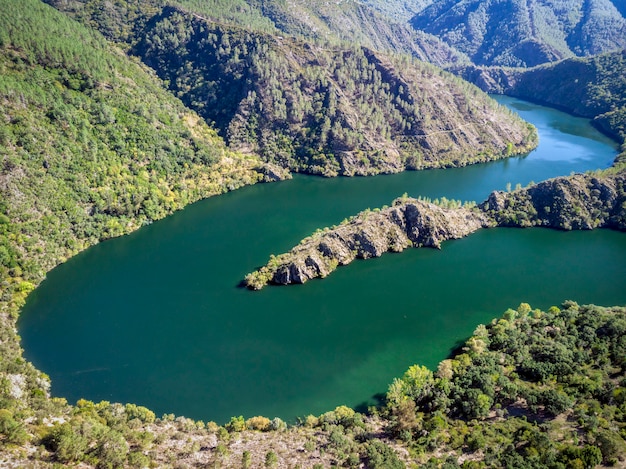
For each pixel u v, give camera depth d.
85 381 129.25
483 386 114.12
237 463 93.75
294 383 129.88
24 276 165.75
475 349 132.38
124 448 89.88
